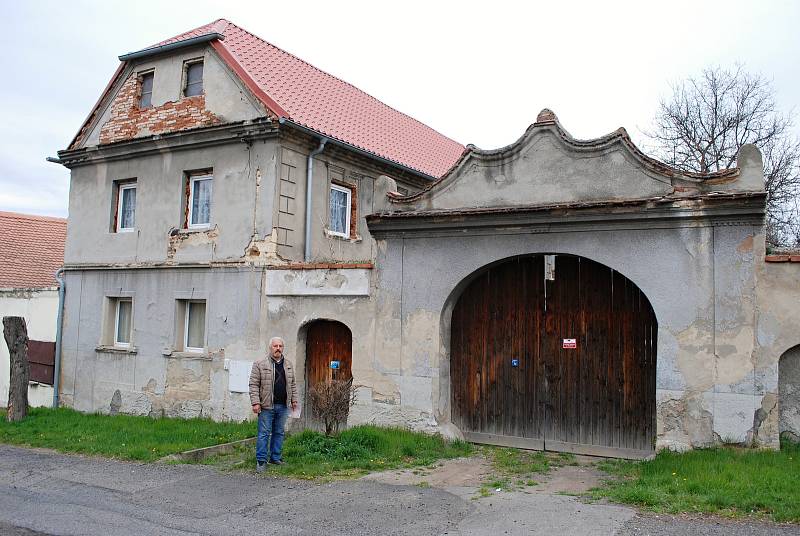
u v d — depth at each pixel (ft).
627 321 35.24
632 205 32.35
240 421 44.57
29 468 32.94
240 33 54.95
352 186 52.54
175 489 28.48
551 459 34.53
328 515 24.40
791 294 29.60
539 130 35.65
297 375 42.47
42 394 56.34
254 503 26.14
